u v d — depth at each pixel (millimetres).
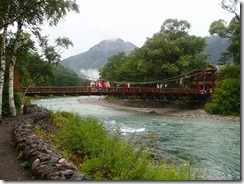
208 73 54656
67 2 20359
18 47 20328
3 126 14625
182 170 7641
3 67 17406
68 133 11531
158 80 62750
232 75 45062
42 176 6305
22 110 23141
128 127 26531
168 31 66688
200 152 15898
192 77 61531
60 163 6754
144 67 63312
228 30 53594
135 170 6848
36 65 24703
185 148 16953
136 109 53438
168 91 48625
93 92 41219
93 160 8453
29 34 21844
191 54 63250
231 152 16062
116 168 7555
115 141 9422
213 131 25047
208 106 43375
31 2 17859
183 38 63094
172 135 22125
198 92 50750
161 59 61062
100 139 10844
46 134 13195
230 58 58219
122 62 87125
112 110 49844
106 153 8414
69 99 80938
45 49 24750
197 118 38000
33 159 7441
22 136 10047
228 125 29938
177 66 59812
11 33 19000
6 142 10789
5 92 21453
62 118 20391
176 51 60312
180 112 46094
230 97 39875
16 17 18047
